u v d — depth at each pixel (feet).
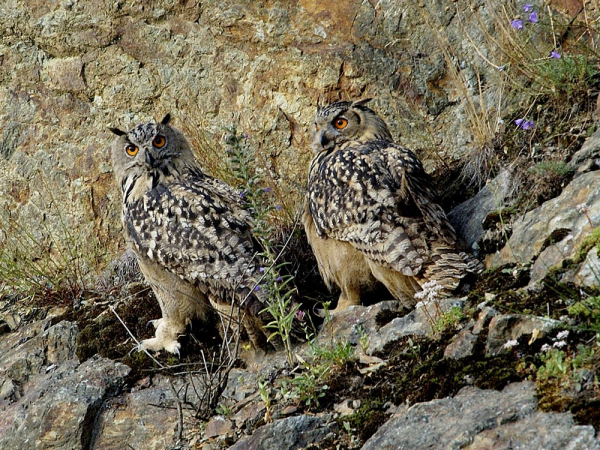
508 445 21.52
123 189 37.58
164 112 46.85
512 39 40.06
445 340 27.78
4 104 47.96
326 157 36.06
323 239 34.32
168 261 34.50
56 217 47.19
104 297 41.98
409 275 30.83
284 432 26.89
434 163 43.32
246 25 45.96
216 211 34.78
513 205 33.81
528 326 25.22
